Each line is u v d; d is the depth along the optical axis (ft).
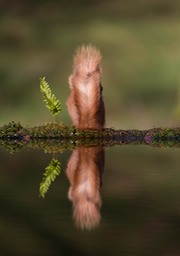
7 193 35.58
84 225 28.04
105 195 35.09
